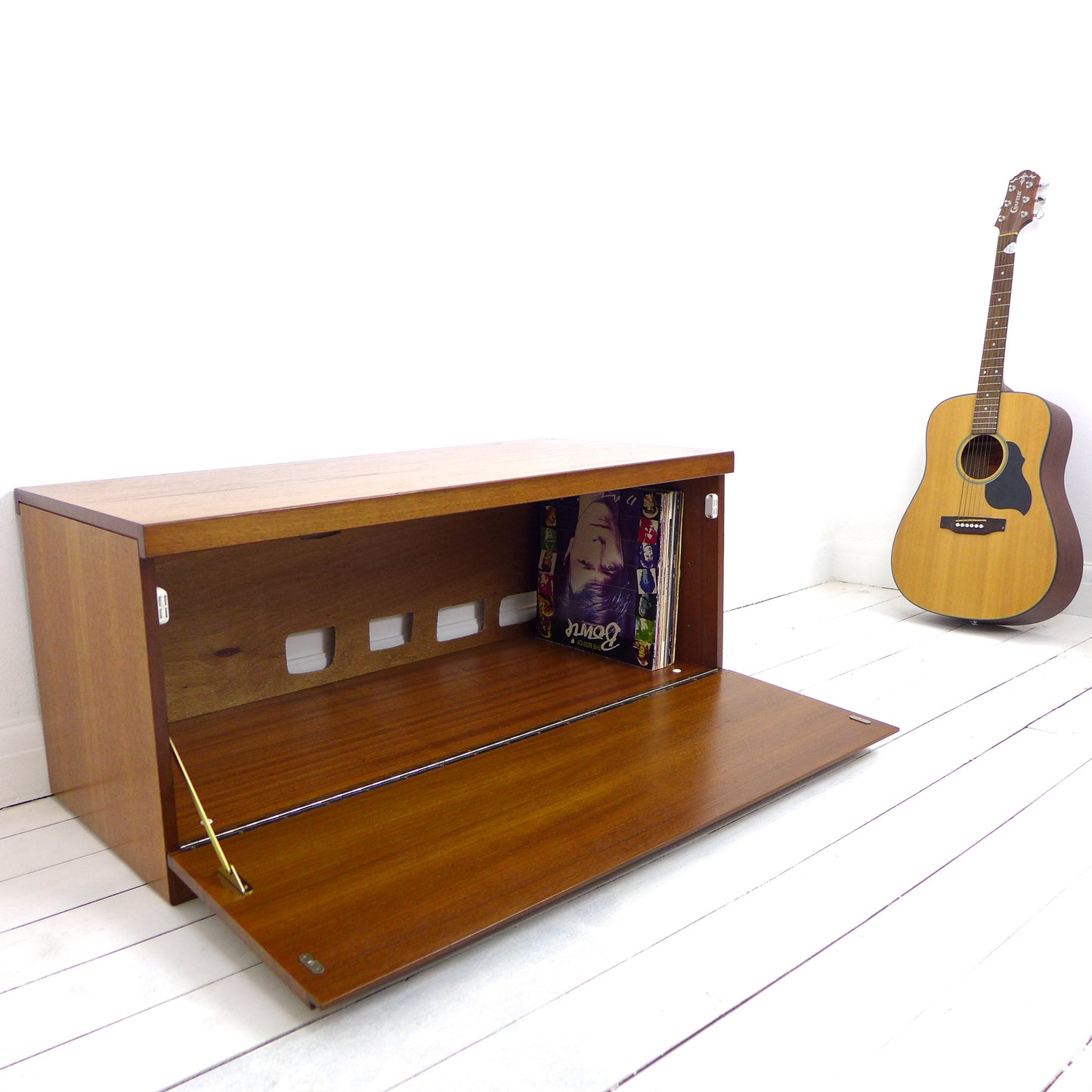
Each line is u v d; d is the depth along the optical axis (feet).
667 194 7.25
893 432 8.88
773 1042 3.05
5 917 3.77
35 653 4.69
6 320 4.47
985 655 6.95
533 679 5.87
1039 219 7.27
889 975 3.37
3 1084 2.90
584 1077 2.90
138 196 4.77
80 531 3.92
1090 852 4.17
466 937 3.29
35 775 4.80
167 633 5.12
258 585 5.41
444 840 3.96
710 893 3.88
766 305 8.21
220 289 5.11
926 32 8.21
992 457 7.54
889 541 9.08
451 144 5.95
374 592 5.93
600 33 6.61
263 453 5.41
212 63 4.93
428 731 5.10
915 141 8.41
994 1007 3.20
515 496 4.61
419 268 5.92
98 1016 3.20
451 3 5.82
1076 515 7.96
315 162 5.37
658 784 4.46
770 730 5.09
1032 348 8.00
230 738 5.01
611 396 7.18
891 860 4.12
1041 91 7.63
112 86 4.63
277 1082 2.90
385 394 5.89
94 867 4.15
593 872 3.70
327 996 2.96
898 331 8.73
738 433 8.21
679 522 5.91
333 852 3.86
